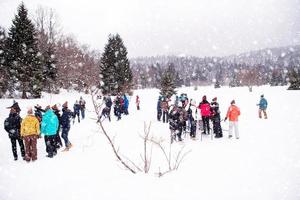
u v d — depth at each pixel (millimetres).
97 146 13508
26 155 11250
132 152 12039
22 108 29859
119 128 18875
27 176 9289
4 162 11344
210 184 7719
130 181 8156
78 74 48281
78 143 14516
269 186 7367
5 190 8039
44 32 56406
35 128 11453
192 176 8453
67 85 51406
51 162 10977
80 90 50938
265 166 9180
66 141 12945
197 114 16359
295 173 8273
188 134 16250
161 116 24719
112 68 51812
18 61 40500
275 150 11359
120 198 6988
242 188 7340
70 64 50875
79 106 22547
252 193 6973
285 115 21516
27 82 39938
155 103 36438
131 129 18406
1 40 42812
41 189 8023
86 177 8875
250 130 16891
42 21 57094
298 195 6695
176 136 15266
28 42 41219
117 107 23219
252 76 65750
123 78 52625
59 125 13188
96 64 47531
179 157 10922
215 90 48656
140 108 31781
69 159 11312
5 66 41562
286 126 17094
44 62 46094
